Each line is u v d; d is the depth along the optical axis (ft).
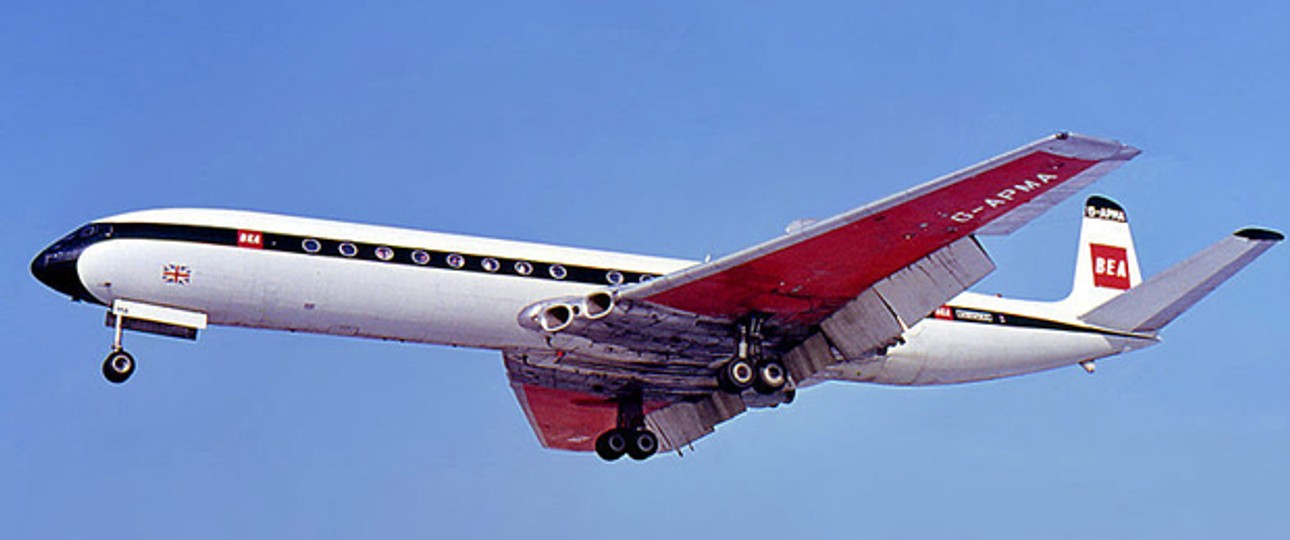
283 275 114.93
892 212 106.83
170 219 115.96
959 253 112.37
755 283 114.93
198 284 114.32
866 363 131.34
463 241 120.06
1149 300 137.39
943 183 103.04
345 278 115.65
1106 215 149.38
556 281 120.26
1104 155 99.09
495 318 118.83
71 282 114.52
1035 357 137.49
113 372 114.21
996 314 135.74
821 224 108.17
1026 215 107.45
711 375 127.85
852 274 114.73
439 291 117.19
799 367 123.34
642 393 133.59
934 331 132.67
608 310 116.16
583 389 132.57
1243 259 130.82
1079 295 145.07
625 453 133.59
